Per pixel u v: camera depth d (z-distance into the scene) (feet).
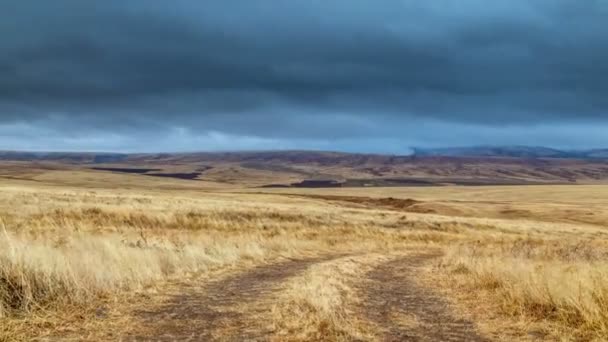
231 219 129.80
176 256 53.52
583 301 32.81
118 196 173.37
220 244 73.61
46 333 26.91
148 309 33.04
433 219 174.91
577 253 87.81
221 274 50.03
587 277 40.14
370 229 139.54
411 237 133.80
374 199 313.73
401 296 42.19
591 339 28.78
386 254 87.76
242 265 58.34
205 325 29.73
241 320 31.01
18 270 32.22
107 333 27.48
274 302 35.91
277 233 115.44
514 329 31.19
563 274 43.75
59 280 33.73
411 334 29.63
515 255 81.05
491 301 39.63
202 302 35.94
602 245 130.93
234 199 236.43
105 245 52.70
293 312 32.73
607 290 33.24
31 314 29.48
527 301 37.14
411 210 265.75
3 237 49.42
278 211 149.59
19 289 31.45
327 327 29.45
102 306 32.83
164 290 39.34
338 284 44.91
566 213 258.16
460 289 46.37
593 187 474.49
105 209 116.06
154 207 134.31
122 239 70.28
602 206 285.23
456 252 83.15
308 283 43.57
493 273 48.65
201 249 62.03
